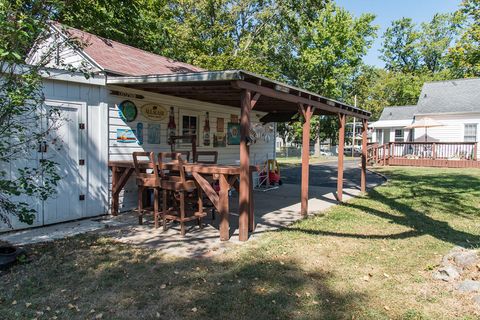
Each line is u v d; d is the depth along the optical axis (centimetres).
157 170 586
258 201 872
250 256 442
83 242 492
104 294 331
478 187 1111
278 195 972
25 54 427
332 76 2898
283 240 517
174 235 540
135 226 593
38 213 566
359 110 970
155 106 768
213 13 2392
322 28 2780
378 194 991
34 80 405
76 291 337
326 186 1178
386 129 2891
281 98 602
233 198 904
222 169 512
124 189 707
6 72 403
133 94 713
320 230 580
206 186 528
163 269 395
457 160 1923
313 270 398
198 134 915
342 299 327
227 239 514
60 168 589
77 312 298
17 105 392
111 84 648
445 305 315
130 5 1104
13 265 396
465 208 781
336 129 3756
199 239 519
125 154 705
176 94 774
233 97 802
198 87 622
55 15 522
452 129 2234
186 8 2269
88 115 633
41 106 495
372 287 354
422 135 2356
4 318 287
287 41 2916
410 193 1002
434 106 2341
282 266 410
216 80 496
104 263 411
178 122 840
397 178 1384
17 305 308
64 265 402
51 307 306
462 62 1462
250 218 570
